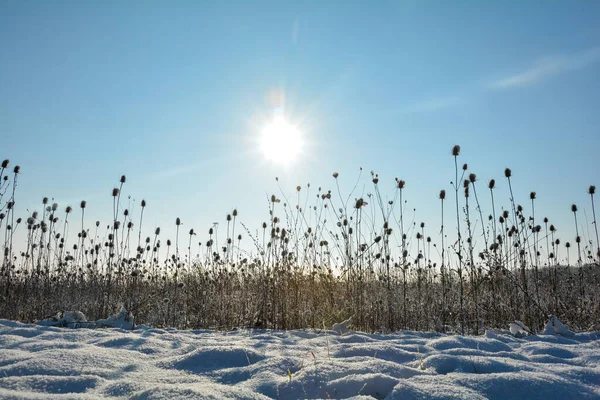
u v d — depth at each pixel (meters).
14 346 3.74
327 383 2.70
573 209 7.82
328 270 7.18
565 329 5.51
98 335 4.41
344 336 4.91
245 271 7.93
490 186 6.59
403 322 6.76
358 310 6.45
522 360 3.58
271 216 7.08
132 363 3.22
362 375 2.72
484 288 6.70
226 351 3.43
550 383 2.73
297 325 6.48
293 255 7.38
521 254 6.74
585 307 6.57
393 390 2.51
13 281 7.66
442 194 6.73
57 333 4.39
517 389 2.66
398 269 7.32
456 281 6.91
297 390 2.66
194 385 2.50
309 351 3.79
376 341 4.59
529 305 6.35
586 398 2.62
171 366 3.21
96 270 8.25
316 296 7.00
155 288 8.07
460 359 3.26
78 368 2.98
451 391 2.52
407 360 3.54
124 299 7.33
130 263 7.78
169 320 7.11
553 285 7.04
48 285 7.99
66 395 2.30
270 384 2.73
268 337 4.85
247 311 6.85
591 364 3.46
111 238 7.50
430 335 5.68
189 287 7.82
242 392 2.40
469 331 6.28
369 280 7.13
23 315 6.72
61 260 8.52
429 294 7.32
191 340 4.40
